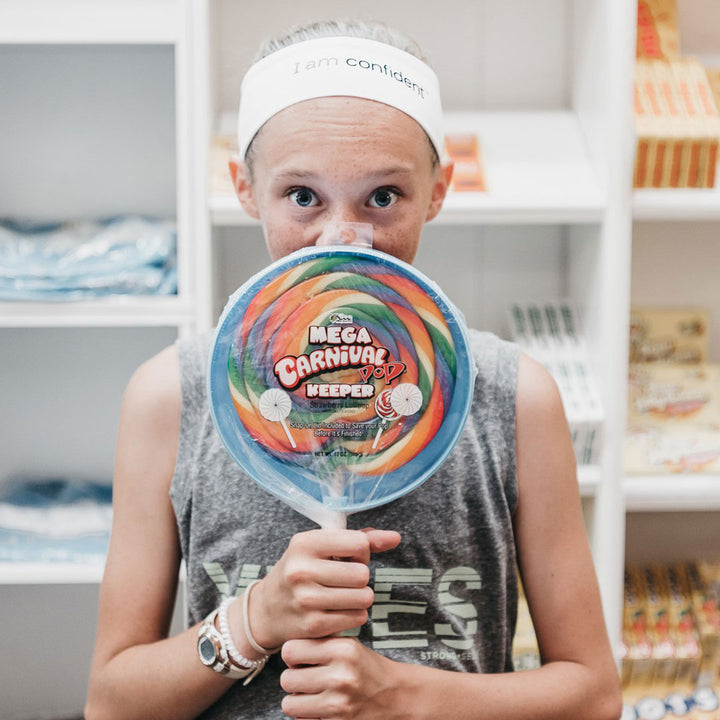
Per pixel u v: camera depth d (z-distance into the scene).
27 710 1.96
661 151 1.50
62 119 1.82
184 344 0.96
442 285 1.86
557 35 1.80
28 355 1.88
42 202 1.84
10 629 1.94
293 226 0.87
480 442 0.91
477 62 1.80
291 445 0.82
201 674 0.83
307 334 0.81
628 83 1.47
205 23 1.48
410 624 0.88
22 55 1.80
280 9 1.77
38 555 1.59
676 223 1.84
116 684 0.87
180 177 1.50
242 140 0.92
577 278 1.73
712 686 1.64
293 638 0.78
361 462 0.82
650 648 1.63
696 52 1.79
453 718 0.81
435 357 0.82
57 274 1.54
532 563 0.93
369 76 0.84
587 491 1.55
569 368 1.62
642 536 1.91
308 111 0.83
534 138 1.68
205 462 0.90
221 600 0.90
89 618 1.94
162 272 1.59
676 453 1.60
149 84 1.82
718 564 1.78
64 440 1.90
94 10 1.49
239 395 0.82
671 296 1.87
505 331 1.86
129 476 0.93
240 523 0.89
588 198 1.52
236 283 1.82
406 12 1.79
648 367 1.71
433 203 1.00
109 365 1.89
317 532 0.78
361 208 0.86
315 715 0.77
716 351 1.87
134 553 0.92
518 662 1.57
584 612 0.92
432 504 0.89
